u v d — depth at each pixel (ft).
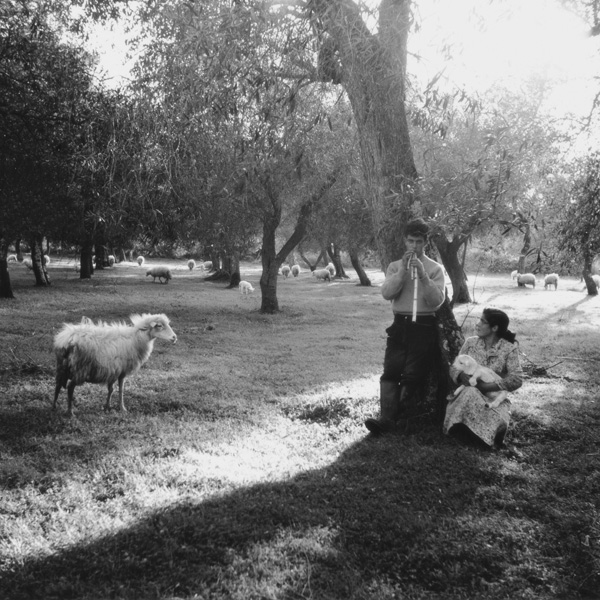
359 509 15.01
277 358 39.58
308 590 11.43
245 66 18.78
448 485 16.71
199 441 20.81
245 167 21.47
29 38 35.68
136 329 24.82
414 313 20.07
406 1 19.88
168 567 12.30
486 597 11.37
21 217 40.65
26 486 16.34
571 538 13.67
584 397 27.27
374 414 24.17
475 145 40.37
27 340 42.01
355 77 20.83
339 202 68.13
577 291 107.24
